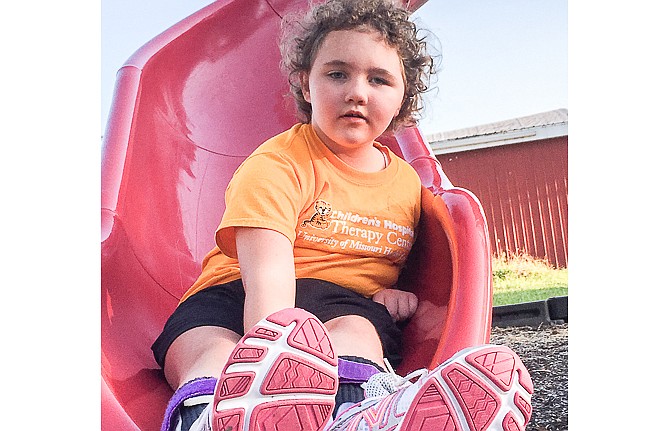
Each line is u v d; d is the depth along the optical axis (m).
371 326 1.18
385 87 1.23
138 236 1.34
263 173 1.19
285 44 1.44
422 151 1.40
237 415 0.81
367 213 1.26
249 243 1.14
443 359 1.13
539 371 1.35
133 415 1.12
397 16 1.26
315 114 1.25
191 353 1.11
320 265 1.23
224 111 1.51
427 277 1.30
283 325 0.83
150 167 1.39
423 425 0.83
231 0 1.58
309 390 0.83
